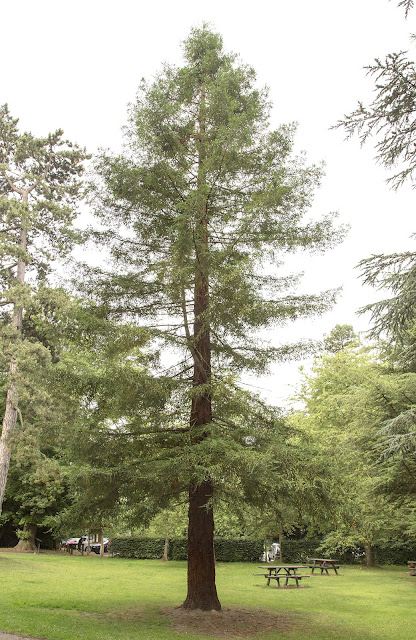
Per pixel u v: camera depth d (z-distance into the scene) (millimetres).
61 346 11430
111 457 10211
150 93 11227
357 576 20594
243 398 10406
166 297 11164
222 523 24750
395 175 7570
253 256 10219
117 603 11781
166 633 8820
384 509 16375
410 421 8312
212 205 11570
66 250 12164
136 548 28516
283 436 10336
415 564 20812
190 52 13219
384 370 16094
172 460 9148
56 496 29000
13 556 23484
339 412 23438
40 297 20750
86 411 10398
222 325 10516
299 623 10312
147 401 10031
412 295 7605
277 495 10016
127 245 12031
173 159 11719
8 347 20406
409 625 10258
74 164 25656
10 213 22234
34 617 9469
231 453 8812
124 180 10875
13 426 21391
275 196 10477
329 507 9672
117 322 11102
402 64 6758
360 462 14258
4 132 25406
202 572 11047
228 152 10797
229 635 9016
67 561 23438
